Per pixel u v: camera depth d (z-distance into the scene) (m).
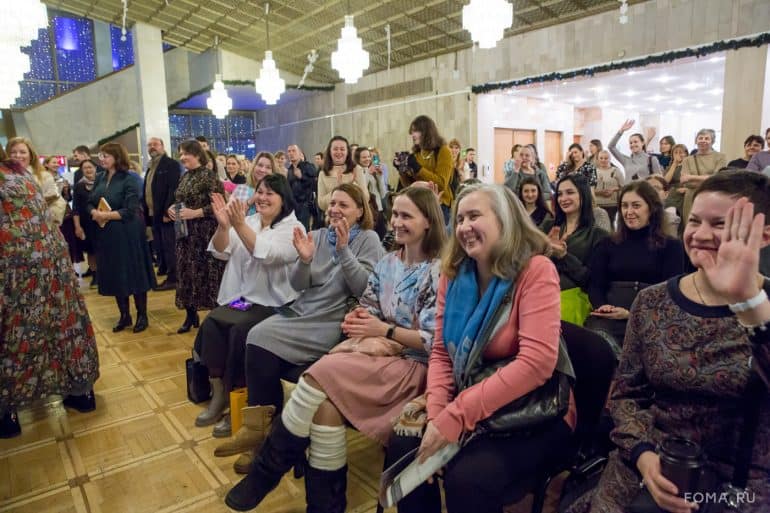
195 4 8.86
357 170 4.71
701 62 7.16
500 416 1.37
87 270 6.44
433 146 3.74
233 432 2.38
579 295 2.51
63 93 11.65
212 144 14.95
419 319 1.78
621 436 1.19
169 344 3.79
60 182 6.92
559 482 1.94
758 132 5.83
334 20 8.62
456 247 1.58
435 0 7.40
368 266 2.29
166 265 5.63
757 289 0.94
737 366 1.04
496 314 1.45
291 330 2.18
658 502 1.06
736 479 1.04
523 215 1.48
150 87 10.11
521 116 9.95
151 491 2.06
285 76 11.43
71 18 13.03
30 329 2.34
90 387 2.65
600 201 4.82
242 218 2.46
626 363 1.26
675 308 1.14
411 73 9.92
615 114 12.28
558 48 7.65
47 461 2.28
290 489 2.05
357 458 2.30
